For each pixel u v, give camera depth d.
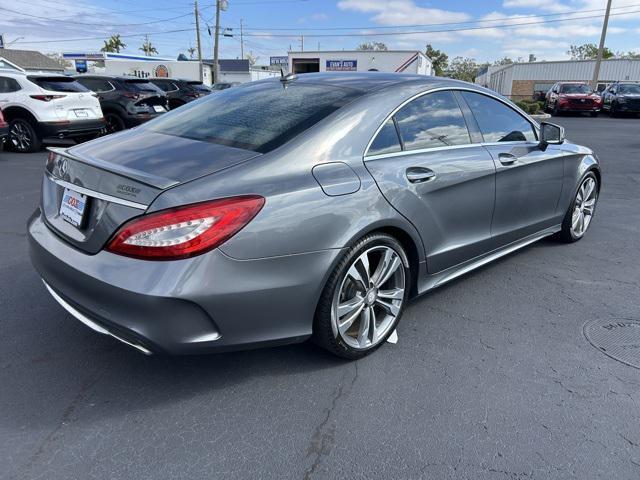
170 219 2.14
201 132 2.87
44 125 10.12
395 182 2.85
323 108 2.85
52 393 2.57
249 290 2.30
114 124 12.66
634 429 2.41
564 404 2.58
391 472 2.13
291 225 2.38
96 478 2.06
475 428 2.40
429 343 3.13
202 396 2.59
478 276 4.20
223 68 48.66
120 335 2.30
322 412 2.49
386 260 2.89
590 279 4.16
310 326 2.59
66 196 2.61
